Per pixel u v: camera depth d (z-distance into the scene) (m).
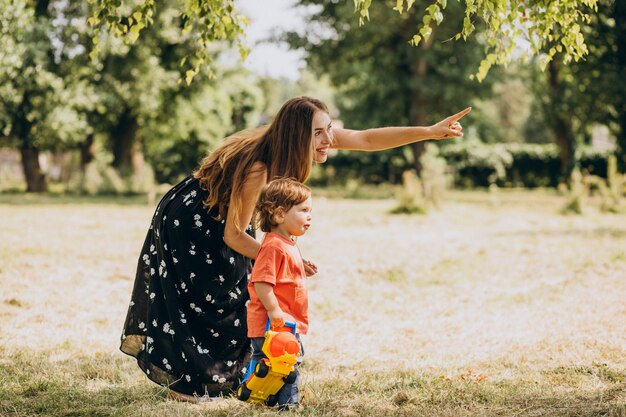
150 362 4.11
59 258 10.19
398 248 12.22
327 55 32.56
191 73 5.57
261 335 3.86
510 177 40.41
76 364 4.94
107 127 34.00
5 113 26.80
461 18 28.53
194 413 3.80
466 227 16.36
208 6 5.49
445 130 4.32
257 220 3.98
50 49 26.92
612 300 7.31
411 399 4.13
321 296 7.95
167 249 4.13
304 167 3.99
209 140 41.59
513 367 4.93
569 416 3.70
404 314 7.01
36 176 31.50
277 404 3.94
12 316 6.53
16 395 4.12
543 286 8.33
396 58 31.00
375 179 41.03
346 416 3.84
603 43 23.58
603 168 37.41
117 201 25.47
